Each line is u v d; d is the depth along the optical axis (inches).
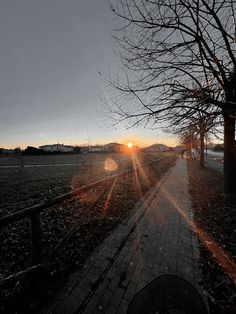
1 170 787.4
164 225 188.2
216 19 150.5
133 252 139.6
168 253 138.5
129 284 107.7
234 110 185.2
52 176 568.7
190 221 198.7
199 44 166.7
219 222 193.3
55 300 96.8
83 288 104.7
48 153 2571.4
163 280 74.6
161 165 665.6
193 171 638.5
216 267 122.6
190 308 68.4
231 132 252.8
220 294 100.8
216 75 176.9
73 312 90.5
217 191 320.5
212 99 189.8
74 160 1450.5
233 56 167.5
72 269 121.0
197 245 149.9
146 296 71.0
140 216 212.2
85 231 175.3
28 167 919.7
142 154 2368.4
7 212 237.1
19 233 179.2
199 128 218.4
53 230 183.9
